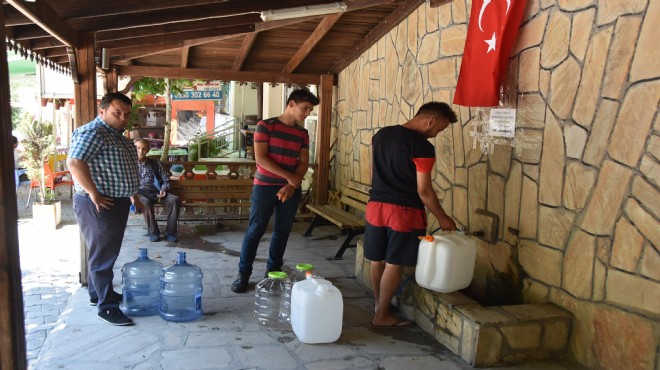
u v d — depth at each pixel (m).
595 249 3.25
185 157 13.30
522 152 3.94
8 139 2.18
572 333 3.40
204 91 14.34
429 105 3.75
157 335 3.67
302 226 7.93
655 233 2.86
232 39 6.87
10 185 2.20
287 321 4.00
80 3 3.88
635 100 2.98
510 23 3.90
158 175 6.83
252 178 8.11
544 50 3.71
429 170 3.63
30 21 3.88
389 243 3.80
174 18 4.83
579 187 3.38
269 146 4.54
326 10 5.27
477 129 4.51
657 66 2.85
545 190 3.68
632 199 2.99
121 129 3.91
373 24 6.70
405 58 6.00
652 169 2.87
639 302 2.95
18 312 2.25
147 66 7.98
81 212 3.77
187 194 7.62
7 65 2.20
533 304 3.61
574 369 3.27
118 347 3.47
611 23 3.15
